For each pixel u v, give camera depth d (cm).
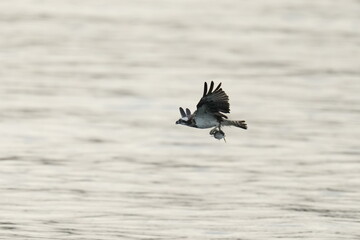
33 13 6550
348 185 3038
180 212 2736
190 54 5275
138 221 2636
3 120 3778
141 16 6556
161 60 5103
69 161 3266
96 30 5972
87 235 2505
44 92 4288
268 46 5569
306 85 4562
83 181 3034
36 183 2991
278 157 3378
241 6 7131
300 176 3139
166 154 3416
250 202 2842
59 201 2816
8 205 2764
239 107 4116
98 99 4209
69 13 6575
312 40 5791
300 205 2828
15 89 4334
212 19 6494
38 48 5341
